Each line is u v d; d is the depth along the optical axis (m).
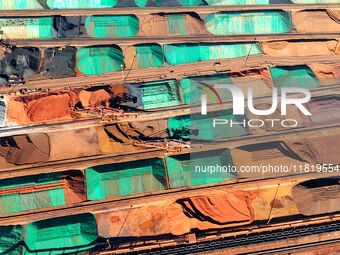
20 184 46.09
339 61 56.25
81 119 50.72
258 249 43.41
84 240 43.44
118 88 52.94
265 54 56.72
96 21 58.00
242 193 47.00
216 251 43.06
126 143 49.44
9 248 42.88
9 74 53.66
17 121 50.34
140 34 58.06
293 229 44.56
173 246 43.56
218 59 56.00
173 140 48.84
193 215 45.19
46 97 51.91
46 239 43.06
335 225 44.66
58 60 54.91
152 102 51.97
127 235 44.44
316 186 46.69
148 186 46.66
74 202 46.03
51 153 49.06
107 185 46.25
